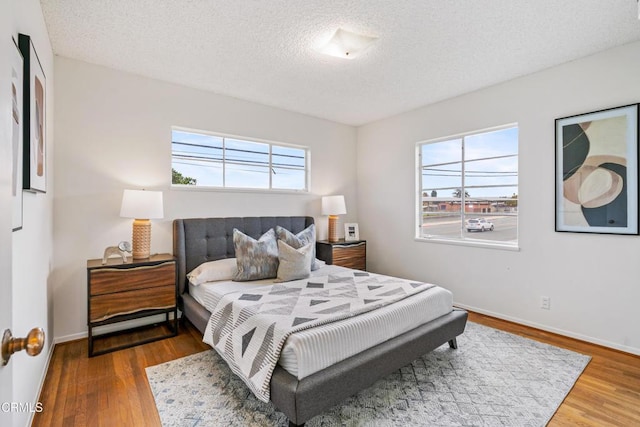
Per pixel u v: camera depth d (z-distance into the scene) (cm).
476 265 357
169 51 267
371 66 293
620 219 258
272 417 178
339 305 218
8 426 72
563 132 287
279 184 423
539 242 306
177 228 322
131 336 292
